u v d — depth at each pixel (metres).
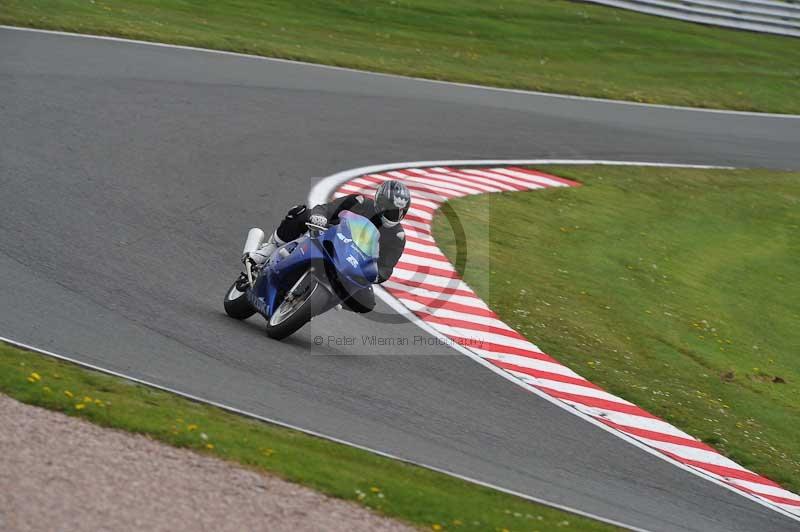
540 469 29.27
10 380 25.67
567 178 66.31
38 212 41.03
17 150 48.00
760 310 53.75
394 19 101.88
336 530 21.17
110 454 22.47
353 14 100.88
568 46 103.75
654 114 86.94
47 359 28.31
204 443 24.06
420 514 23.06
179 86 65.12
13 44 66.44
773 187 74.62
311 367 32.47
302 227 34.47
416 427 29.97
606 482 29.66
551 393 35.62
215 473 22.67
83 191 44.66
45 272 35.25
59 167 47.00
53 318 31.62
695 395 39.50
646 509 28.36
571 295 46.88
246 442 24.92
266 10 96.69
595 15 117.12
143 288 35.91
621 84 94.19
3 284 33.41
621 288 50.19
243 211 47.03
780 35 123.62
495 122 74.50
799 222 68.94
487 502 25.17
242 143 57.16
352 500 22.98
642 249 57.19
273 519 21.03
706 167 75.81
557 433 32.38
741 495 31.77
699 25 122.12
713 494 31.17
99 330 31.45
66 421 23.86
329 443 26.78
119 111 57.50
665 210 65.06
